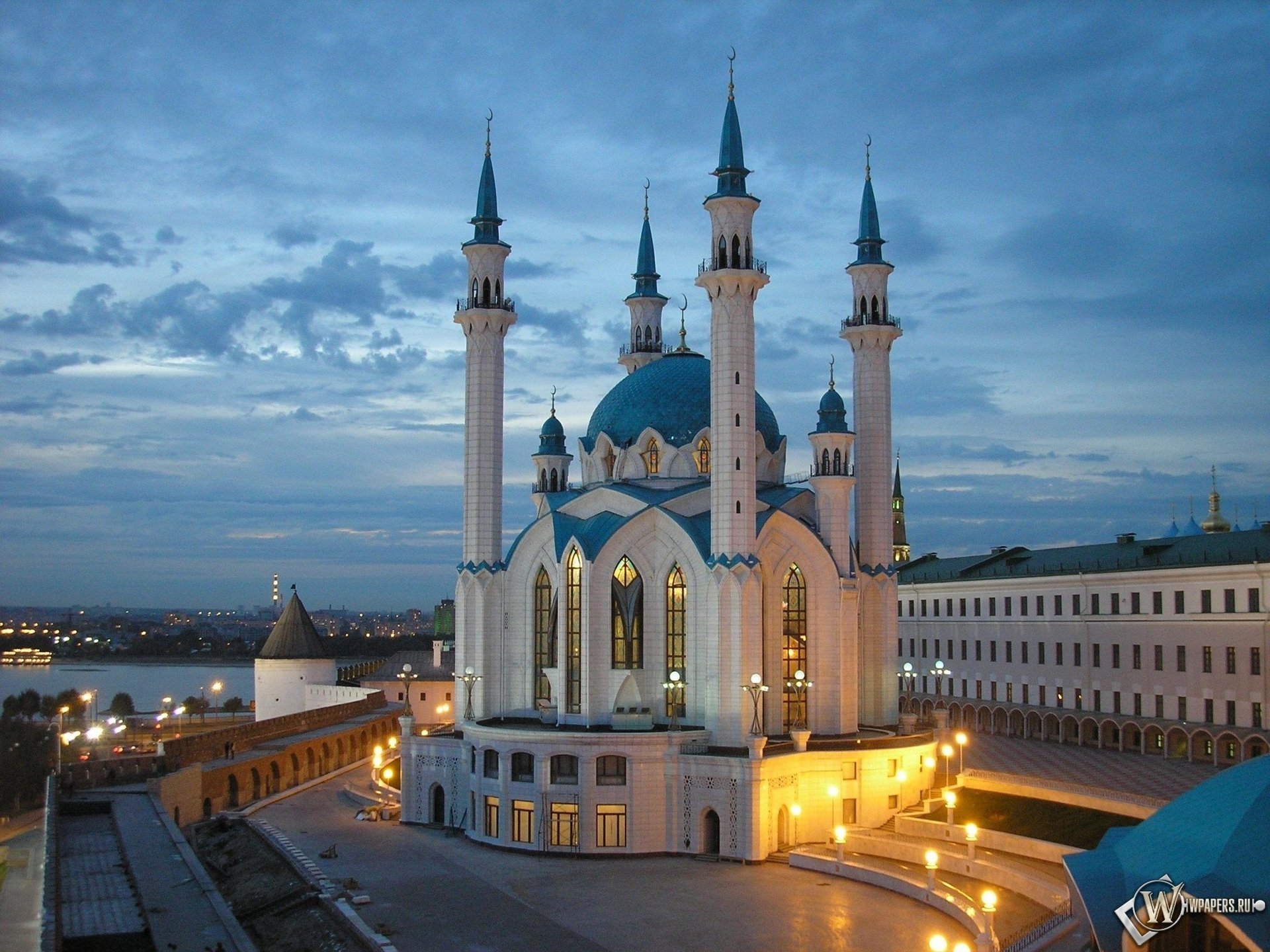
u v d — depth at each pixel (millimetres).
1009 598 147750
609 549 104688
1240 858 53000
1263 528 117188
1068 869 59406
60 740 122125
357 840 100500
